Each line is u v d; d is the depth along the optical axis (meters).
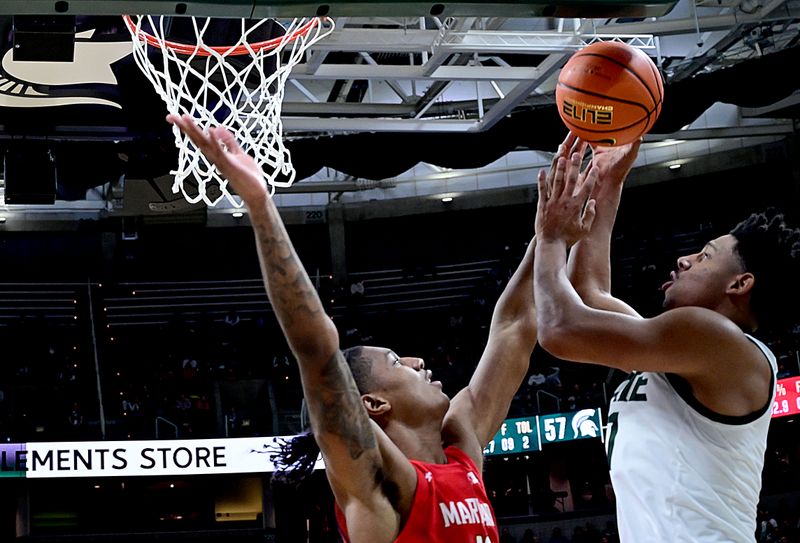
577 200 2.23
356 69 8.12
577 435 13.00
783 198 15.62
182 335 16.11
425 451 2.24
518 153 16.94
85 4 2.79
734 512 1.98
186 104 6.16
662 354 1.96
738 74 8.73
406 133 9.58
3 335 15.55
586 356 2.06
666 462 2.00
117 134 7.18
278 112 5.00
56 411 14.30
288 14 2.95
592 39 8.02
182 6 2.84
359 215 17.17
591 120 2.41
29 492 14.26
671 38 11.01
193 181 8.88
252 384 15.38
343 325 16.58
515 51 7.83
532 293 2.71
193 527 14.55
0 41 5.54
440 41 7.67
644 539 1.99
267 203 1.78
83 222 16.11
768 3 8.66
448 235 17.67
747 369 1.96
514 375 2.63
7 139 7.30
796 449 14.51
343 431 1.88
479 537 2.09
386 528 1.97
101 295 16.64
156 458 12.33
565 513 14.18
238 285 17.30
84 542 13.46
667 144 16.14
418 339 16.70
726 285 2.12
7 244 16.69
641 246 16.55
